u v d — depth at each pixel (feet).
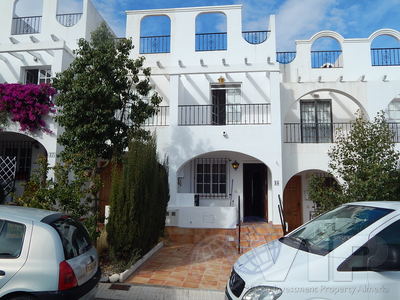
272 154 33.58
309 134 39.17
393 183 22.66
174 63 40.32
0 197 31.73
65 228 13.47
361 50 41.04
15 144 39.04
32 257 11.68
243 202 37.70
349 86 35.50
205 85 38.81
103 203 38.40
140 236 22.36
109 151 27.07
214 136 34.35
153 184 24.95
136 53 41.42
